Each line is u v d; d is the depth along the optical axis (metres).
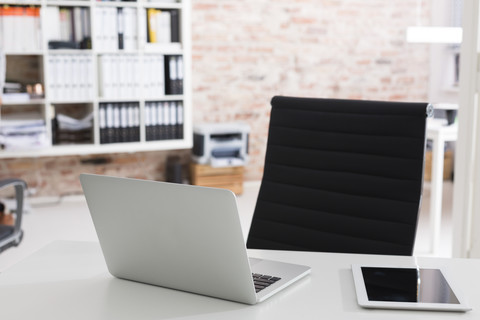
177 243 1.30
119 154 5.70
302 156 1.98
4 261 3.83
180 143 5.41
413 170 1.80
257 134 6.09
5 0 4.69
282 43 6.02
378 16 6.24
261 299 1.27
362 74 6.29
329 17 6.11
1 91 4.48
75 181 5.60
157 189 1.28
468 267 1.47
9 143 4.80
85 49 4.98
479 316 1.19
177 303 1.28
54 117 5.05
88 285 1.38
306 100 2.02
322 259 1.54
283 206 1.98
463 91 2.96
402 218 1.79
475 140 2.94
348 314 1.20
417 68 6.43
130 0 5.11
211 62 5.87
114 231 1.37
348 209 1.88
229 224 1.21
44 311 1.24
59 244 1.68
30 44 4.82
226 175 5.66
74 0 4.92
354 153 1.90
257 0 5.89
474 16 2.87
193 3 5.73
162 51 5.21
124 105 5.18
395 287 1.32
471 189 2.98
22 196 2.90
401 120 1.84
